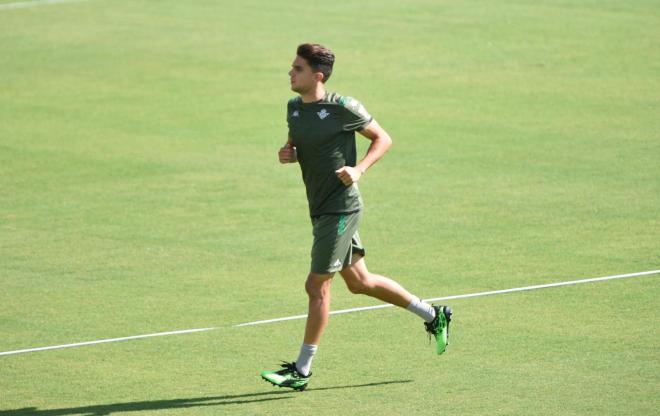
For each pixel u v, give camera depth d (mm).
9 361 32938
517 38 85062
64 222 48594
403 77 75812
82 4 103375
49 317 36938
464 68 77625
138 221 48469
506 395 28906
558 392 28953
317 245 29812
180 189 53406
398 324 35344
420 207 49281
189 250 44219
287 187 53375
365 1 99688
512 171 54531
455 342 33312
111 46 87625
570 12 92438
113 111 69625
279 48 85250
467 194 51031
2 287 40250
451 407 28266
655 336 33000
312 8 97938
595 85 71750
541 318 35125
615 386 29203
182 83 76438
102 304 38156
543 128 62469
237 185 53875
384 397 29172
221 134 63750
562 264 40719
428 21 91625
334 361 32156
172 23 94562
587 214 47094
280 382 29328
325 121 29375
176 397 29734
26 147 61781
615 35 84500
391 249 43469
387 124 64625
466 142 60281
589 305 36156
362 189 52531
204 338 34562
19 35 92125
